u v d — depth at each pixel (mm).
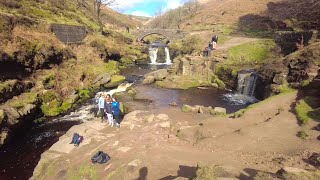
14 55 24203
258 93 26219
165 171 10852
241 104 25453
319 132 12586
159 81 33688
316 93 17203
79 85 29531
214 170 8422
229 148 12664
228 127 14945
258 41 37469
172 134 15000
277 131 13562
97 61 38375
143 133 15164
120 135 14992
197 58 34844
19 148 18219
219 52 35906
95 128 16281
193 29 68625
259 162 10961
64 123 22062
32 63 26672
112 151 13086
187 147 13281
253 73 27609
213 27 65125
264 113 16453
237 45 37562
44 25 35062
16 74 24469
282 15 58688
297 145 11859
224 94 28922
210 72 33781
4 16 29359
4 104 20828
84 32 43812
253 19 64625
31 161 16625
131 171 10961
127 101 26781
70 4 61625
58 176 11844
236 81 29984
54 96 25312
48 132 20469
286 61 22641
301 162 10336
